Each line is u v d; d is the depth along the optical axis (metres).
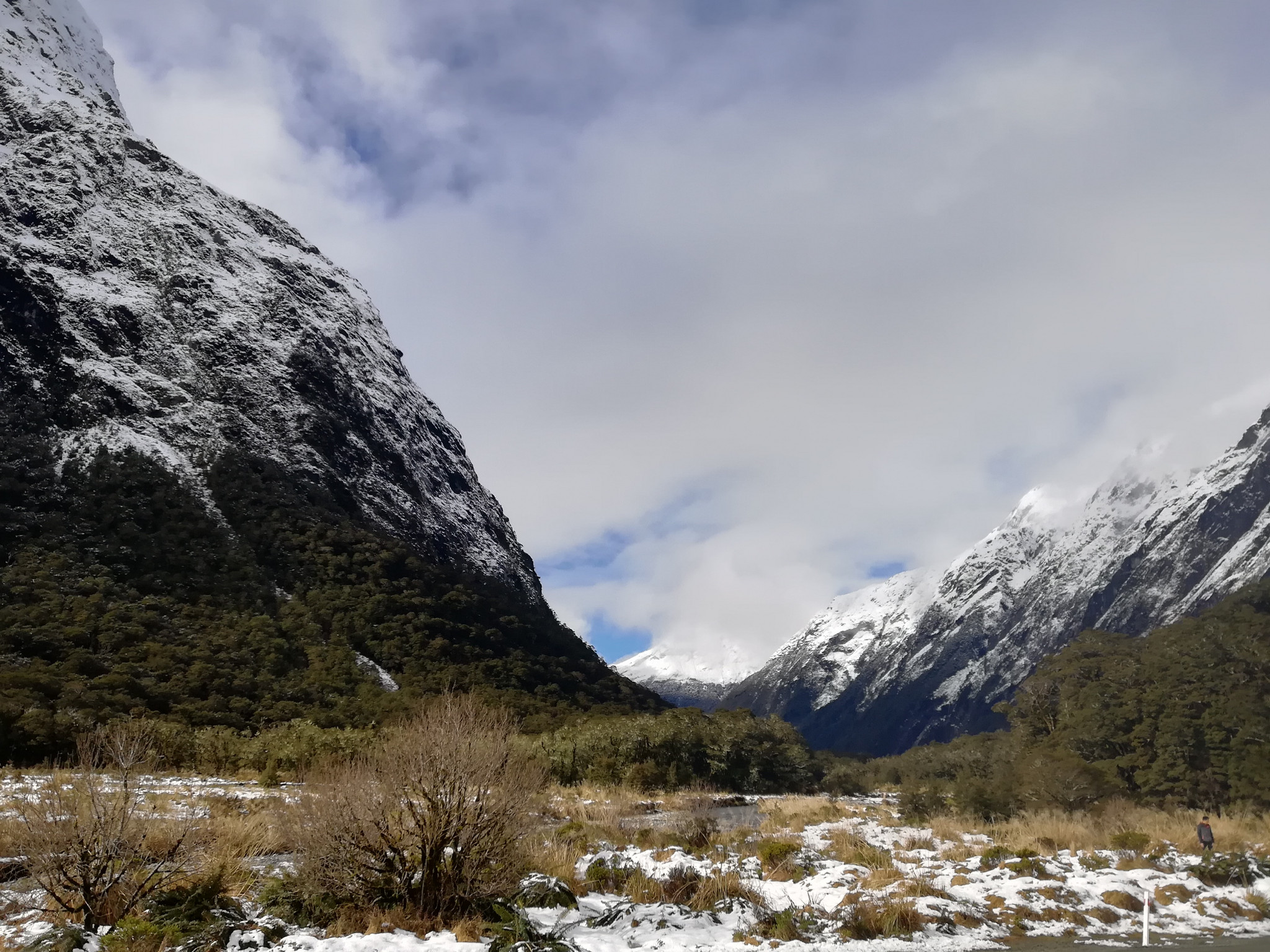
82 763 11.49
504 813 12.04
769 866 17.66
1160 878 17.09
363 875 11.66
